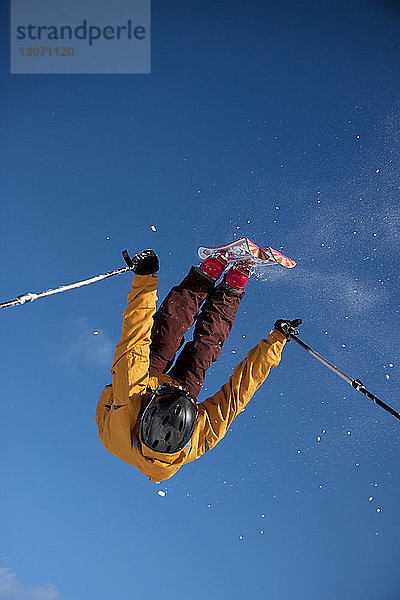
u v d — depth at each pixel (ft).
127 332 9.43
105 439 9.66
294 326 10.10
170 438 8.85
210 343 11.19
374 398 10.09
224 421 9.56
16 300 9.03
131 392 9.24
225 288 11.55
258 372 9.80
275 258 11.71
